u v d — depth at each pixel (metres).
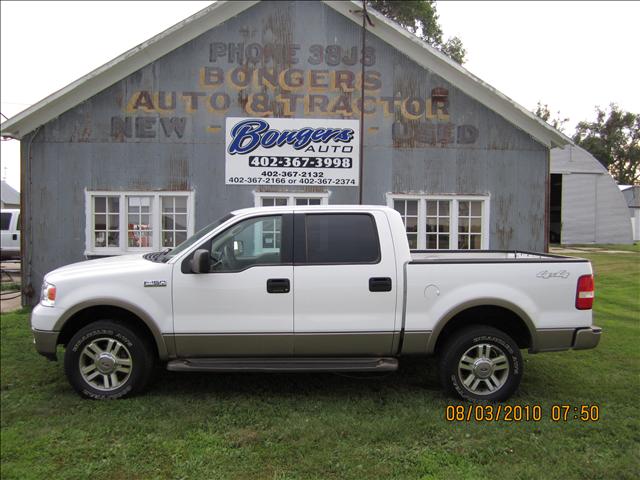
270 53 8.90
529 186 9.11
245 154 8.88
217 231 4.47
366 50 8.95
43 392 4.65
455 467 3.34
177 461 3.39
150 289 4.39
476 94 9.01
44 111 8.63
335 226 4.52
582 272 4.46
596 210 26.56
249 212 4.55
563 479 3.20
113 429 3.86
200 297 4.37
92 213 8.77
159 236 8.83
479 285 4.39
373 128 8.99
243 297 4.36
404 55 8.98
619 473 3.27
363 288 4.36
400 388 4.82
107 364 4.44
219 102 8.85
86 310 4.55
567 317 4.42
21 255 8.70
